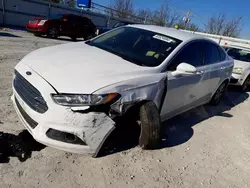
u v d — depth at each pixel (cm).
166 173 281
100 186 240
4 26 1530
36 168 245
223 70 499
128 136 327
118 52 343
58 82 240
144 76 291
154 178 269
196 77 391
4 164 241
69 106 233
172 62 342
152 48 351
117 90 253
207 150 355
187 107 421
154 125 293
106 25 2567
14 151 262
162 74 315
